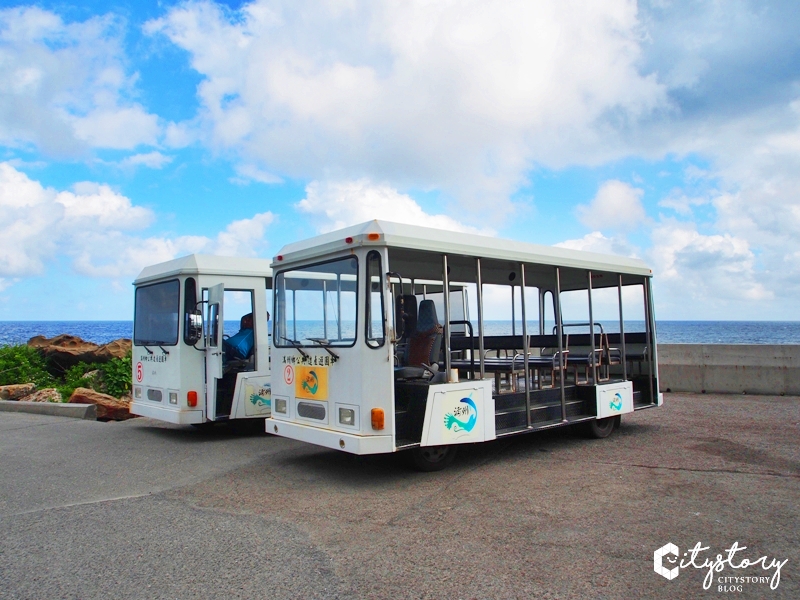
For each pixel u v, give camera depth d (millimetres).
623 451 8086
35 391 15469
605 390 8922
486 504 5723
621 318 9555
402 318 6434
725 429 9555
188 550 4637
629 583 3965
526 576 4082
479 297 7328
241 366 9609
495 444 8648
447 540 4770
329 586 3975
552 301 10812
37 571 4285
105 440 9484
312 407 6934
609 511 5441
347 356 6469
